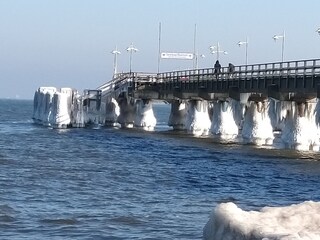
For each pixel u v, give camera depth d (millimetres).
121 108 105438
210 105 100062
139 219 24672
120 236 21688
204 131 93375
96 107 103000
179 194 32312
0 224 23562
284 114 68812
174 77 93812
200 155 57094
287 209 13633
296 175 42281
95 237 21562
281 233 11586
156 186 35406
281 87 61406
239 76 71312
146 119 104250
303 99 63156
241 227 12289
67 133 86625
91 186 34594
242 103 71500
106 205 28250
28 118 144375
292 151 61844
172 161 51250
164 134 90688
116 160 51094
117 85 104938
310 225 12891
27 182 35406
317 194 33969
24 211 26297
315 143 64062
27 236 21719
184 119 105688
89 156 54312
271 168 46469
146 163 49031
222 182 38094
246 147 67125
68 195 31109
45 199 29734
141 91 103062
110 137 80250
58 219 24594
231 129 83938
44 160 49469
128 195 31484
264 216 13141
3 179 36312
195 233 22172
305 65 56969
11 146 62812
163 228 23016
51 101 105812
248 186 36594
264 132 71312
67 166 45125
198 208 27766
